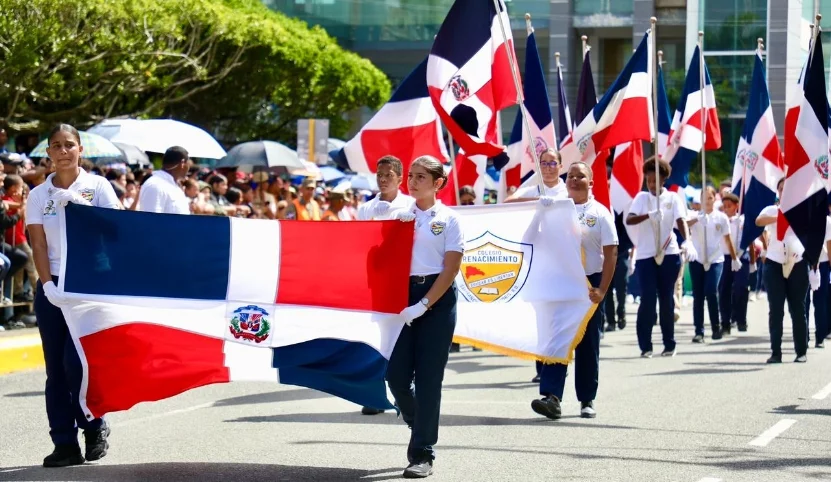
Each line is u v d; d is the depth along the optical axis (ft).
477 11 35.86
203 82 109.40
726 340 53.57
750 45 120.26
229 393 35.78
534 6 145.59
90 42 73.61
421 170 23.58
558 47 145.38
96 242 23.98
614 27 143.13
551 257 30.53
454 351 48.24
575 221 30.27
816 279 44.91
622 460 25.02
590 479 23.06
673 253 45.27
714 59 121.60
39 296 24.22
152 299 24.13
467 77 35.99
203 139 52.90
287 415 31.50
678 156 59.88
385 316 23.89
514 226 30.86
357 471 23.86
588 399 30.91
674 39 140.56
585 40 52.19
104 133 62.23
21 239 48.83
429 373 23.43
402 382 24.07
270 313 24.31
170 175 33.73
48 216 24.16
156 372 24.14
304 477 23.25
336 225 24.09
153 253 24.17
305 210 60.64
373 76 123.34
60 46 69.56
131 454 25.77
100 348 23.89
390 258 23.79
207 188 56.65
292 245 24.31
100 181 24.81
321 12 164.14
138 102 99.14
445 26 35.94
